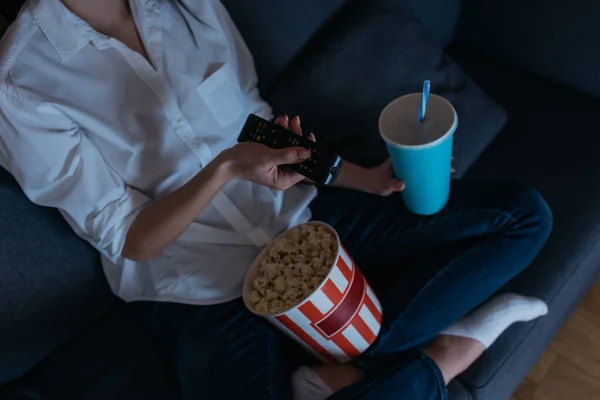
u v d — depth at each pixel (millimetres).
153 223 896
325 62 1103
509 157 1200
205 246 1019
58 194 907
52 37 888
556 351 1269
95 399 1045
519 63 1316
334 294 824
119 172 956
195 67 1002
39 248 1009
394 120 830
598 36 1134
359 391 834
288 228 1047
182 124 963
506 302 978
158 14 976
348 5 1176
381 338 920
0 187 940
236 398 870
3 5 988
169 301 1020
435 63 1179
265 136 826
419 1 1239
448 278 941
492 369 970
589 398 1189
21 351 1058
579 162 1145
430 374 888
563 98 1258
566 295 1066
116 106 934
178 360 987
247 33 1088
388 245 1017
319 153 787
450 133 793
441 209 985
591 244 1062
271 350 922
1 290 981
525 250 957
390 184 943
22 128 854
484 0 1280
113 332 1142
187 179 1001
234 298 992
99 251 1049
